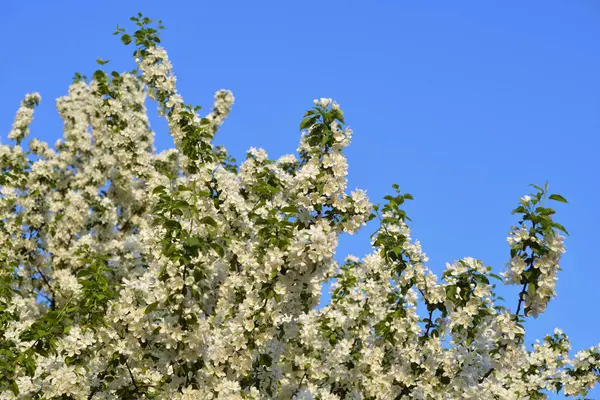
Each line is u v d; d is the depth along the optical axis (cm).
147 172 1385
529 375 991
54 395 677
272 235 675
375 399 838
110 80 1411
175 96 1012
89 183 1465
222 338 686
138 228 1459
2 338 833
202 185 829
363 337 871
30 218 1355
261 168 910
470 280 808
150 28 1093
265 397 765
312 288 716
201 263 654
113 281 1191
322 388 790
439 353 827
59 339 717
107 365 711
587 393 962
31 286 1341
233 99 1405
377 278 920
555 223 744
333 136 741
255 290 679
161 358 660
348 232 727
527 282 765
